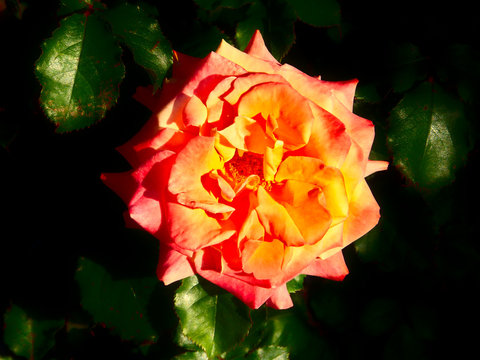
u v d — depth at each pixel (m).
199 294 0.31
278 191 0.29
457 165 0.34
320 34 0.34
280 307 0.30
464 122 0.34
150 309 0.32
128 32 0.30
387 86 0.34
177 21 0.32
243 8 0.31
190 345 0.34
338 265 0.30
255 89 0.27
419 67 0.34
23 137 0.34
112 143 0.33
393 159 0.33
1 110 0.33
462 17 0.34
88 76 0.29
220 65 0.27
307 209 0.27
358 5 0.34
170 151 0.27
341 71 0.34
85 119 0.29
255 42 0.29
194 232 0.27
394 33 0.34
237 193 0.28
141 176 0.27
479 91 0.33
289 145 0.28
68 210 0.34
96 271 0.33
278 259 0.28
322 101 0.28
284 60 0.34
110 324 0.32
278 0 0.31
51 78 0.29
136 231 0.33
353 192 0.28
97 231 0.34
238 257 0.28
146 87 0.30
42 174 0.34
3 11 0.31
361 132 0.28
